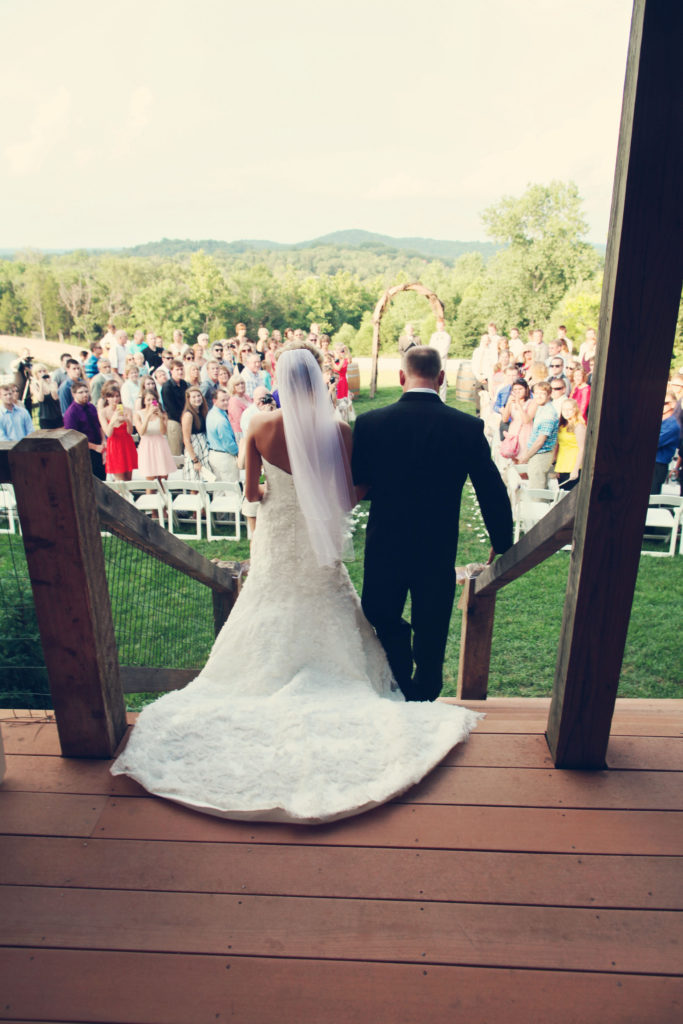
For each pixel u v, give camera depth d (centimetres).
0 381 1114
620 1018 128
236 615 239
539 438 659
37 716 217
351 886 155
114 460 734
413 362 227
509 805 178
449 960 138
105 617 190
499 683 441
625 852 164
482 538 712
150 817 175
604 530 166
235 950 140
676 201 138
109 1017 128
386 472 226
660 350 150
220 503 682
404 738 192
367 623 252
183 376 811
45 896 152
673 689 432
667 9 125
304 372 218
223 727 200
